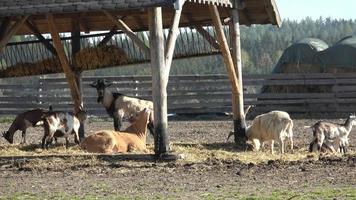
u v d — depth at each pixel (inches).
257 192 447.5
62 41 855.1
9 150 714.2
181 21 815.7
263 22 850.8
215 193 447.2
